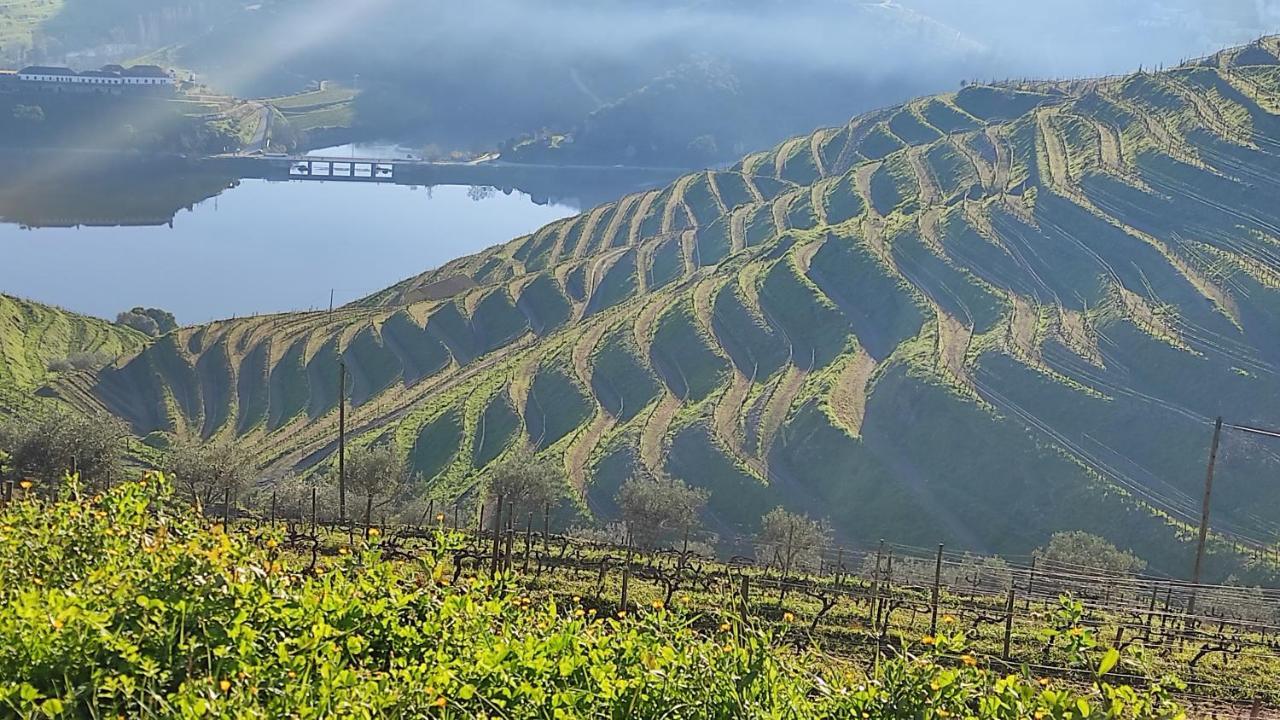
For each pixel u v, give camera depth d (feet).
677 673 34.32
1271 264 332.80
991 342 324.39
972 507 272.51
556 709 30.63
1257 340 302.45
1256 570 236.22
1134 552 251.39
